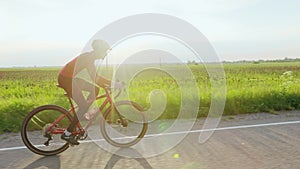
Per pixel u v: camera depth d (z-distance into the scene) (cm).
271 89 837
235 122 576
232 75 2059
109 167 358
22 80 2480
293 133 493
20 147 435
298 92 785
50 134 414
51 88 1504
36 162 376
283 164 357
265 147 421
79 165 365
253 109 672
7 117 560
